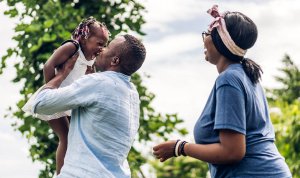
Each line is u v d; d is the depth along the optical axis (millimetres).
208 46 3932
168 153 3912
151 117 8945
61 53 3898
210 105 3838
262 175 3752
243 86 3781
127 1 8664
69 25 8266
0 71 8359
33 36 8250
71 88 3730
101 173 3688
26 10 8430
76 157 3729
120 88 3816
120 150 3791
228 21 3852
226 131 3705
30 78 8375
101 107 3732
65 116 4090
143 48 3932
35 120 8406
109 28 8609
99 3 8594
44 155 8422
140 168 8805
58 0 8336
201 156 3793
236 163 3771
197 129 3875
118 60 3879
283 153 12609
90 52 3977
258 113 3850
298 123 12609
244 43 3854
